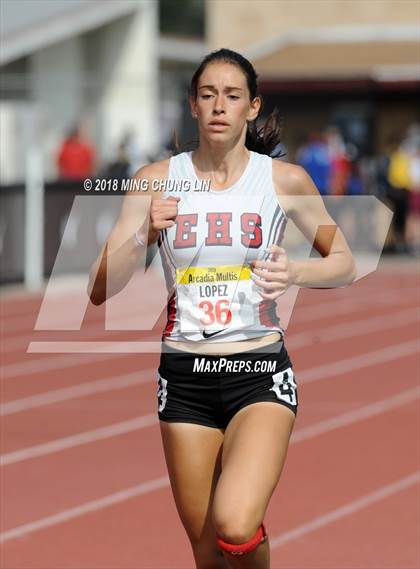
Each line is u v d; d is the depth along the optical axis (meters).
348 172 36.41
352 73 41.06
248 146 8.18
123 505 12.17
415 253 39.72
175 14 75.19
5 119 34.19
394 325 25.67
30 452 14.38
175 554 10.66
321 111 39.75
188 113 32.66
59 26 39.91
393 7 46.19
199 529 7.81
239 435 7.41
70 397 17.75
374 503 12.23
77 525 11.51
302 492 12.63
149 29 42.25
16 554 10.67
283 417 7.55
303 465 13.75
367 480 13.11
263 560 7.32
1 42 38.72
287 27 47.56
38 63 40.88
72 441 14.94
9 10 40.12
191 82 7.89
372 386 18.67
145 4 42.12
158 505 12.17
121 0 41.44
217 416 7.76
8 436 15.21
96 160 36.50
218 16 48.53
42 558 10.56
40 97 36.69
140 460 13.98
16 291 29.75
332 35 45.66
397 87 38.94
